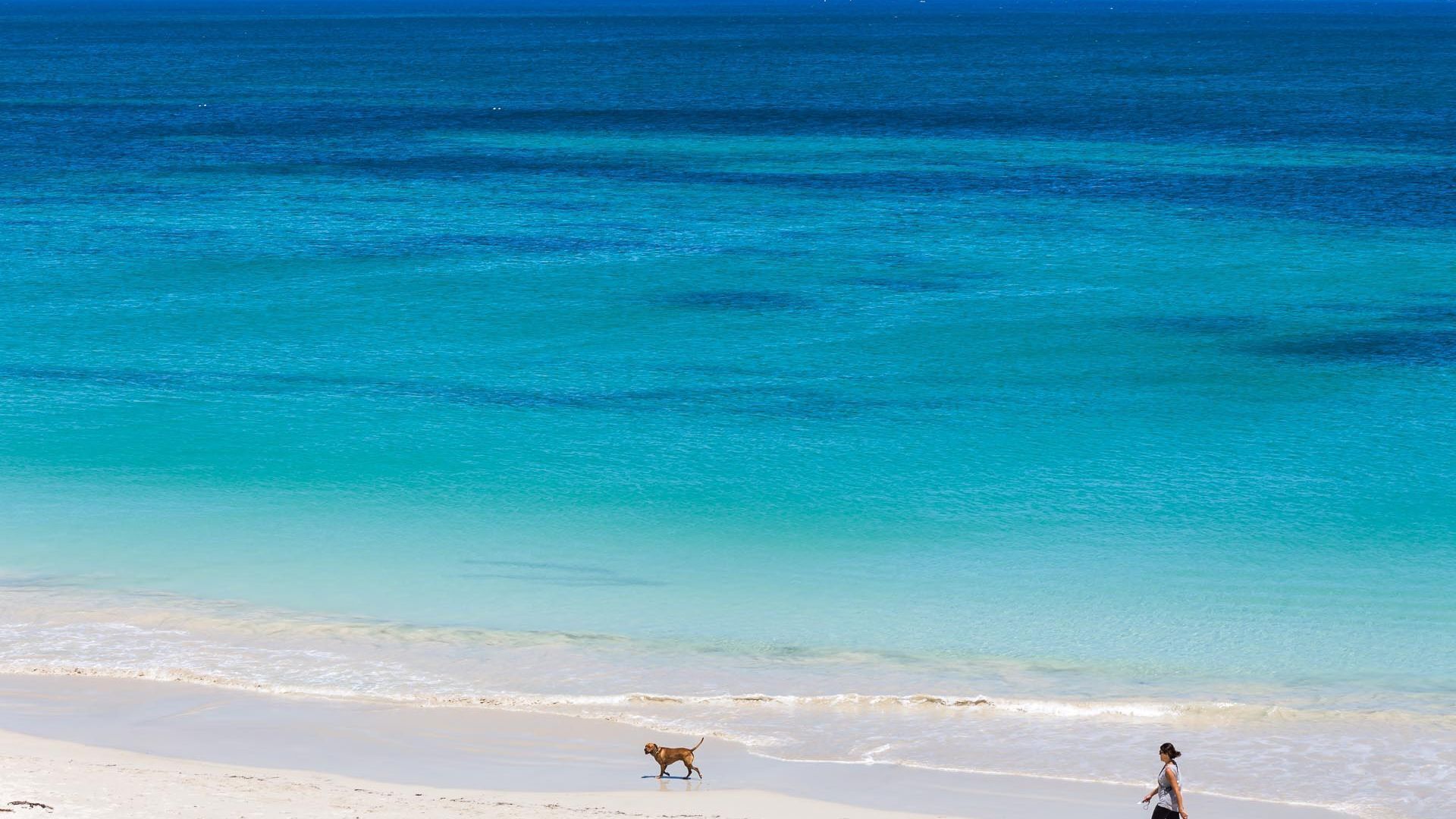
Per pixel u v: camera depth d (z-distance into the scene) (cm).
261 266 7588
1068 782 2416
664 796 2297
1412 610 3216
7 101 18738
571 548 3641
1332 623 3153
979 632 3112
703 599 3303
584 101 18738
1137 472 4256
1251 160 11956
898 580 3425
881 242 8269
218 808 2081
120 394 5172
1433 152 12431
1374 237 8294
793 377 5419
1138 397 5094
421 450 4516
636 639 3072
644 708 2709
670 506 3975
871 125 15250
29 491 4072
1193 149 12850
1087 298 6769
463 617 3184
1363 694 2789
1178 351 5756
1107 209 9425
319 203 9769
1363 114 16350
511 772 2417
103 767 2292
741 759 2497
